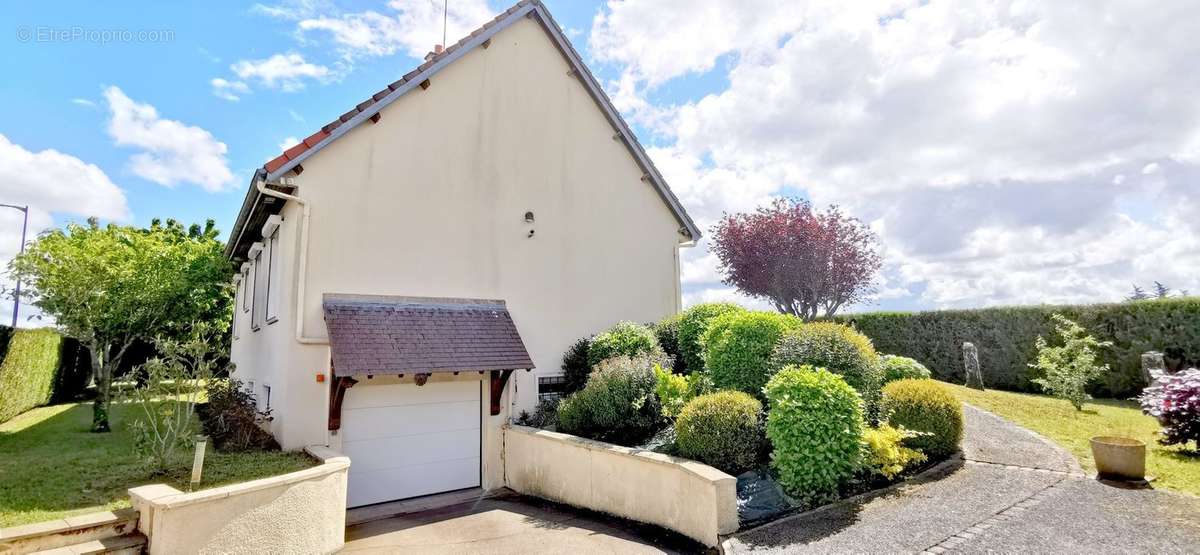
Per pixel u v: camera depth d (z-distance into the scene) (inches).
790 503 291.0
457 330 442.9
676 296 621.0
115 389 547.5
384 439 414.6
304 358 394.9
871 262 955.3
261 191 394.3
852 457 298.2
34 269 478.0
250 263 600.1
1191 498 259.1
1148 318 556.4
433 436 435.5
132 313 545.0
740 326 406.9
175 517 228.8
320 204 414.9
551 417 466.0
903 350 748.0
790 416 300.4
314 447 368.2
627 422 398.6
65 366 784.9
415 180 461.4
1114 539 219.5
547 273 528.7
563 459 390.3
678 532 291.7
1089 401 541.0
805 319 947.3
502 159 513.7
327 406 397.7
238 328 684.7
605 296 565.9
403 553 292.7
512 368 438.3
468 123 496.7
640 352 465.4
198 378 358.3
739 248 970.7
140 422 341.1
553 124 553.3
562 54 567.2
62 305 486.6
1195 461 314.8
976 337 680.4
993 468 330.0
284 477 273.6
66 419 595.2
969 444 380.8
